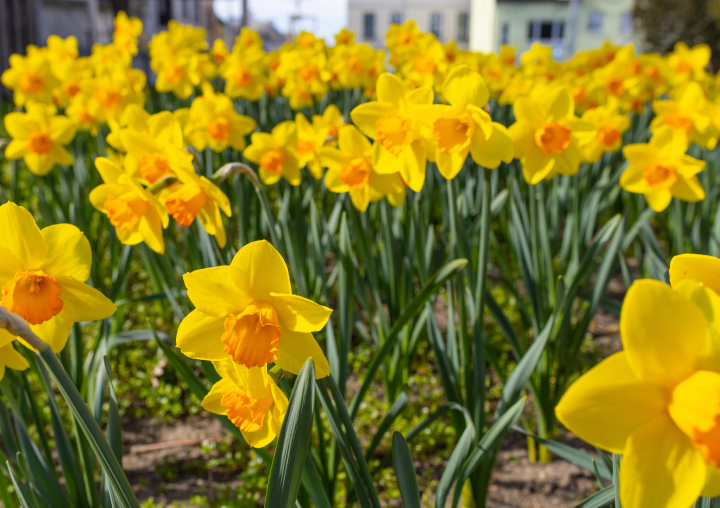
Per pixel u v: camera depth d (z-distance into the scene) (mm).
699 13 11047
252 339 536
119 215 802
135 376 1360
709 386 430
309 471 667
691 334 440
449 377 916
